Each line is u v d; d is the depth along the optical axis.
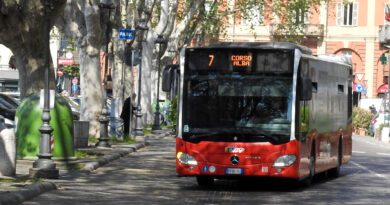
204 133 22.16
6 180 21.45
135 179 25.59
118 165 30.72
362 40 101.19
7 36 29.64
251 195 21.80
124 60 47.78
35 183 20.97
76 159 28.17
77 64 85.19
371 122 73.00
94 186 22.89
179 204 19.31
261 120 22.06
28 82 30.44
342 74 29.09
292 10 78.25
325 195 22.08
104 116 37.31
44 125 23.44
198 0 67.12
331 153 27.20
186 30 71.25
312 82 23.94
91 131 41.12
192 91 22.44
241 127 22.06
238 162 21.95
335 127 27.86
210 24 77.69
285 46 22.27
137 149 40.69
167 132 60.66
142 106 66.69
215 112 22.23
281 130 21.97
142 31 50.94
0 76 85.94
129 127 44.94
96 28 40.41
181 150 22.34
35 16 29.34
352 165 34.94
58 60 78.31
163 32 64.50
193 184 24.55
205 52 22.47
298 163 22.12
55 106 27.55
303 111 22.66
